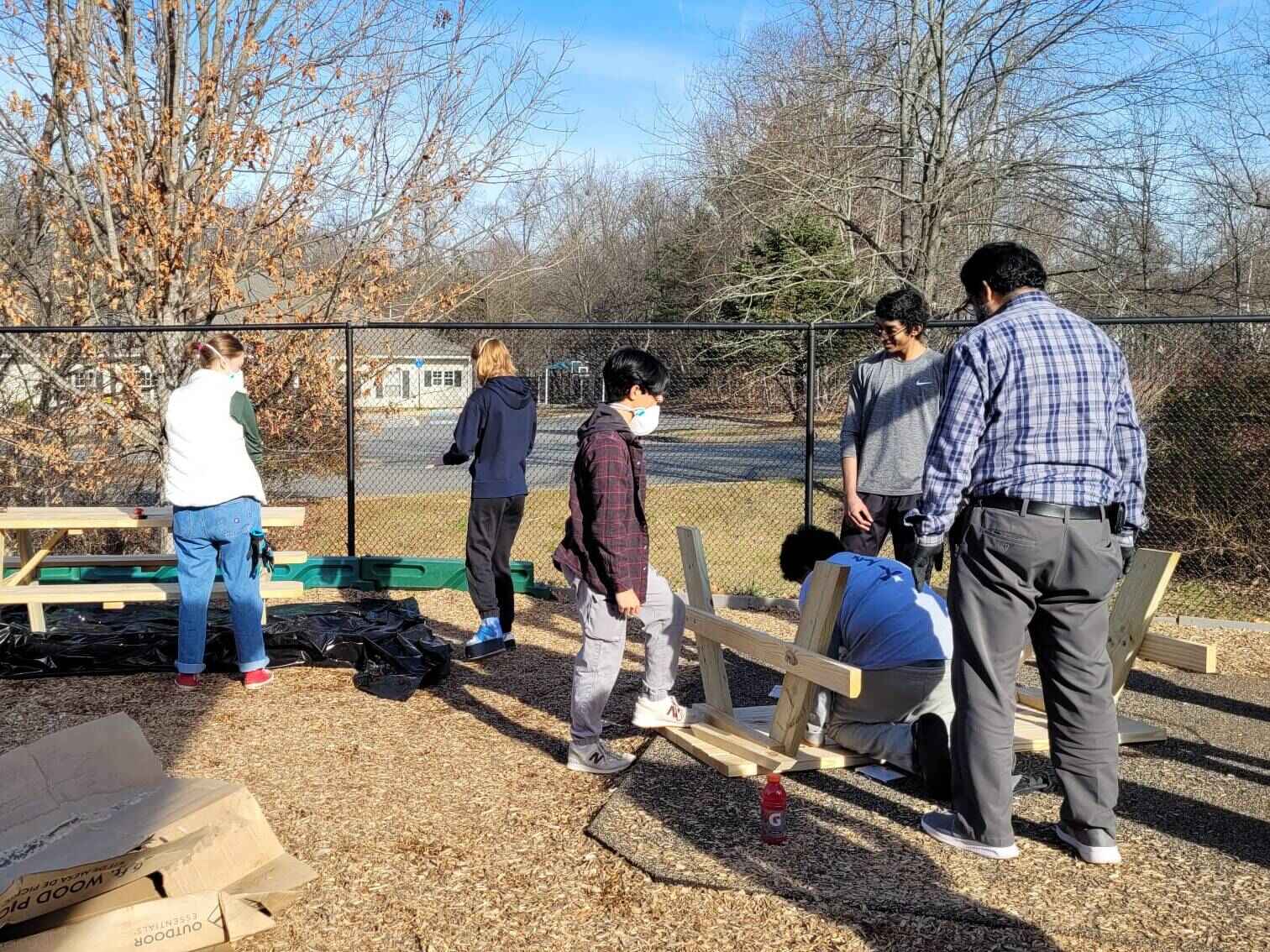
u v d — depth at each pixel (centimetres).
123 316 922
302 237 1020
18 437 899
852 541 534
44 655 565
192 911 267
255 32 930
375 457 1087
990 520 327
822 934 296
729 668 589
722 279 1645
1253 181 1497
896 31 1348
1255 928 296
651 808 382
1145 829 366
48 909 254
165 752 449
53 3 870
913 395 517
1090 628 334
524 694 538
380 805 392
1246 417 764
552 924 305
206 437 525
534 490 1154
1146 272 1427
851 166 1397
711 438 977
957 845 348
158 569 798
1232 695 538
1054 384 325
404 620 628
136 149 903
